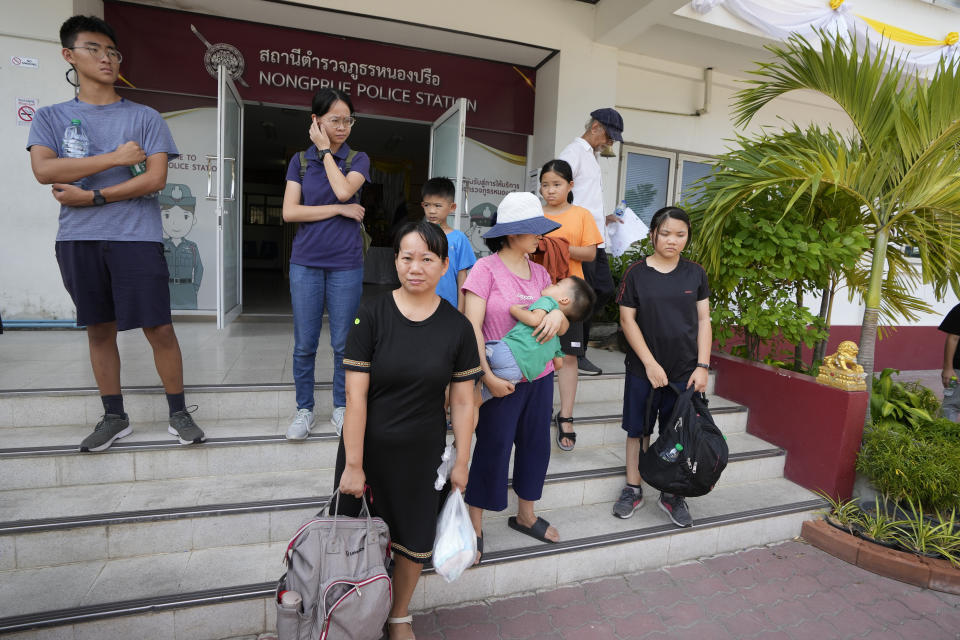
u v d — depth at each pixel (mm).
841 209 3941
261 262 16438
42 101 4684
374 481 1981
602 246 4270
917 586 2871
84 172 2389
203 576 2252
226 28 5457
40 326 4875
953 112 3287
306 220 2789
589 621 2471
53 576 2193
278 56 5629
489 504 2459
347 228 2875
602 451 3529
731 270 3850
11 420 2859
